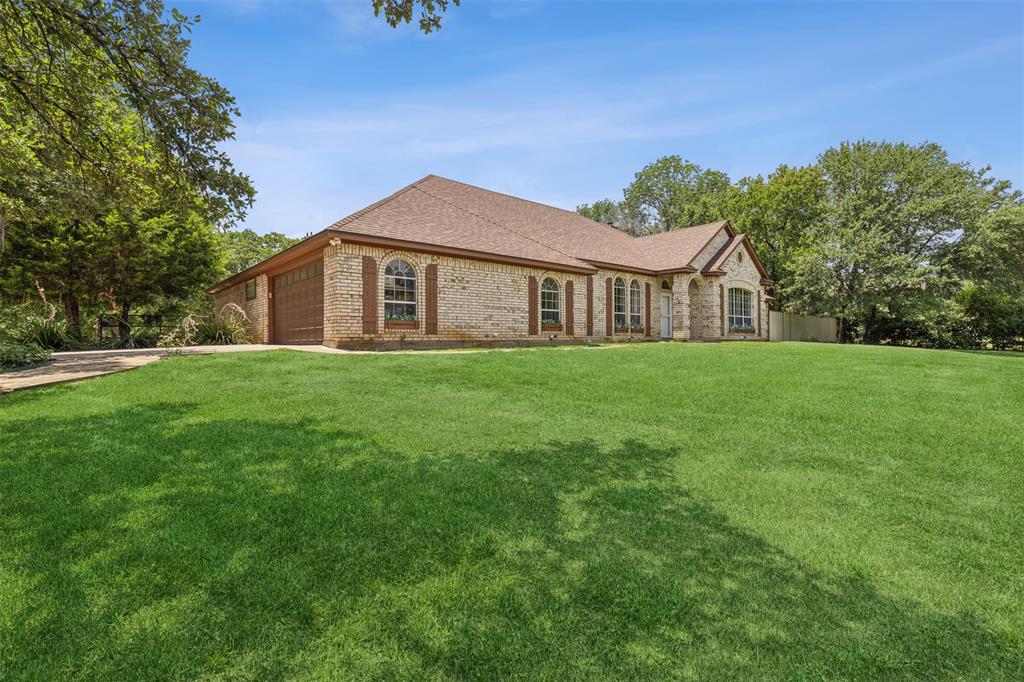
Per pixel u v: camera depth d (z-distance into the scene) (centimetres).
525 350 1247
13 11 566
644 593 240
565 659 195
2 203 942
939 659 205
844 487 388
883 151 2814
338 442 446
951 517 339
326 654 192
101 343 1542
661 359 1098
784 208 3042
